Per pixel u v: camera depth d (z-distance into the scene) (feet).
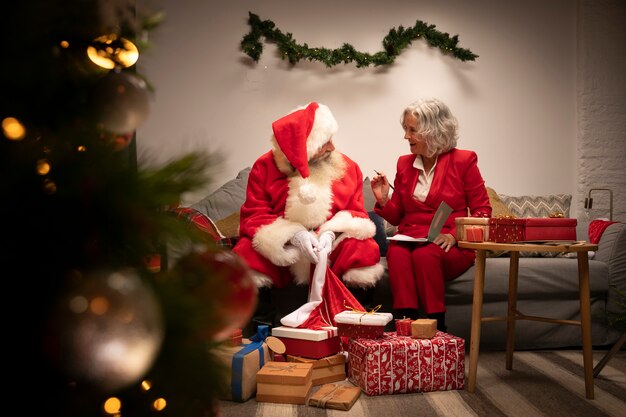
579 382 7.09
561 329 9.18
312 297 7.58
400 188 9.18
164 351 1.90
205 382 2.06
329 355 7.18
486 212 8.57
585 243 6.68
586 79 12.98
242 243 8.11
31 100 1.78
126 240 1.82
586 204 12.15
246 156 12.26
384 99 12.49
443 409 5.99
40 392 1.65
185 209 2.37
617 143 13.08
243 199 10.78
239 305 2.07
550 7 13.03
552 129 13.05
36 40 1.78
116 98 1.95
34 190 1.64
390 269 8.38
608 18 13.00
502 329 9.08
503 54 12.90
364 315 7.02
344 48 12.07
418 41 12.57
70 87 1.91
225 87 12.22
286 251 7.80
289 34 12.03
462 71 12.75
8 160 1.62
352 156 12.44
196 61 12.16
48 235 1.69
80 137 1.81
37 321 1.59
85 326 1.54
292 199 8.14
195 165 1.92
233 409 6.02
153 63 12.05
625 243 9.48
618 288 9.35
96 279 1.62
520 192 12.97
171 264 2.04
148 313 1.66
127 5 2.21
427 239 8.21
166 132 12.10
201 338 1.99
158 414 1.98
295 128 8.04
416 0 12.60
